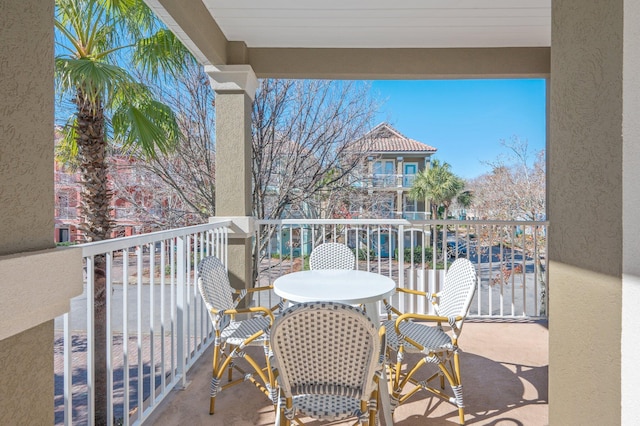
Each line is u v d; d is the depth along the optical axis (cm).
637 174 88
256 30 343
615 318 95
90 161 381
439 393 220
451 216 1020
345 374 149
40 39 103
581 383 110
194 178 754
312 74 386
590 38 105
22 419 96
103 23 400
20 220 96
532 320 390
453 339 212
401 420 216
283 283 242
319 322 145
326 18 321
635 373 88
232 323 256
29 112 99
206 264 240
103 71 330
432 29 341
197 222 766
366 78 397
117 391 411
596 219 103
